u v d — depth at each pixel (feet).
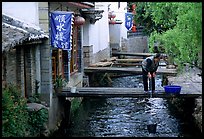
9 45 40.04
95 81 89.15
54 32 52.90
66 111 58.18
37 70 52.85
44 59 53.31
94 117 61.87
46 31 52.39
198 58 44.68
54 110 53.62
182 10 41.14
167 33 47.78
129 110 66.54
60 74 64.23
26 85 51.42
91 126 56.49
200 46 41.98
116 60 109.29
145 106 69.46
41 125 46.96
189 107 58.90
